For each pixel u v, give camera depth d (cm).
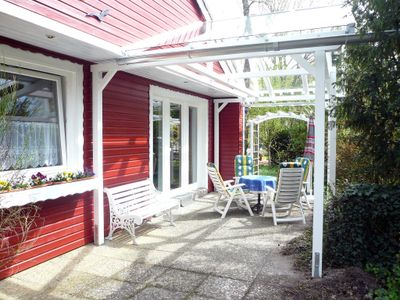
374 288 303
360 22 336
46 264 388
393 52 326
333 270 350
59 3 368
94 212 462
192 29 485
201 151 891
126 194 514
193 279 344
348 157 496
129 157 557
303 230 522
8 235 349
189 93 780
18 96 374
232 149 931
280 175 551
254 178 662
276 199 567
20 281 342
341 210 362
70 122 435
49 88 418
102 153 475
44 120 408
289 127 1414
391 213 336
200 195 833
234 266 377
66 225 428
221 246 448
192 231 521
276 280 338
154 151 678
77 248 444
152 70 520
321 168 340
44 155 406
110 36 459
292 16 409
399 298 284
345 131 471
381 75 333
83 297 308
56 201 413
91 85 459
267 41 355
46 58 389
